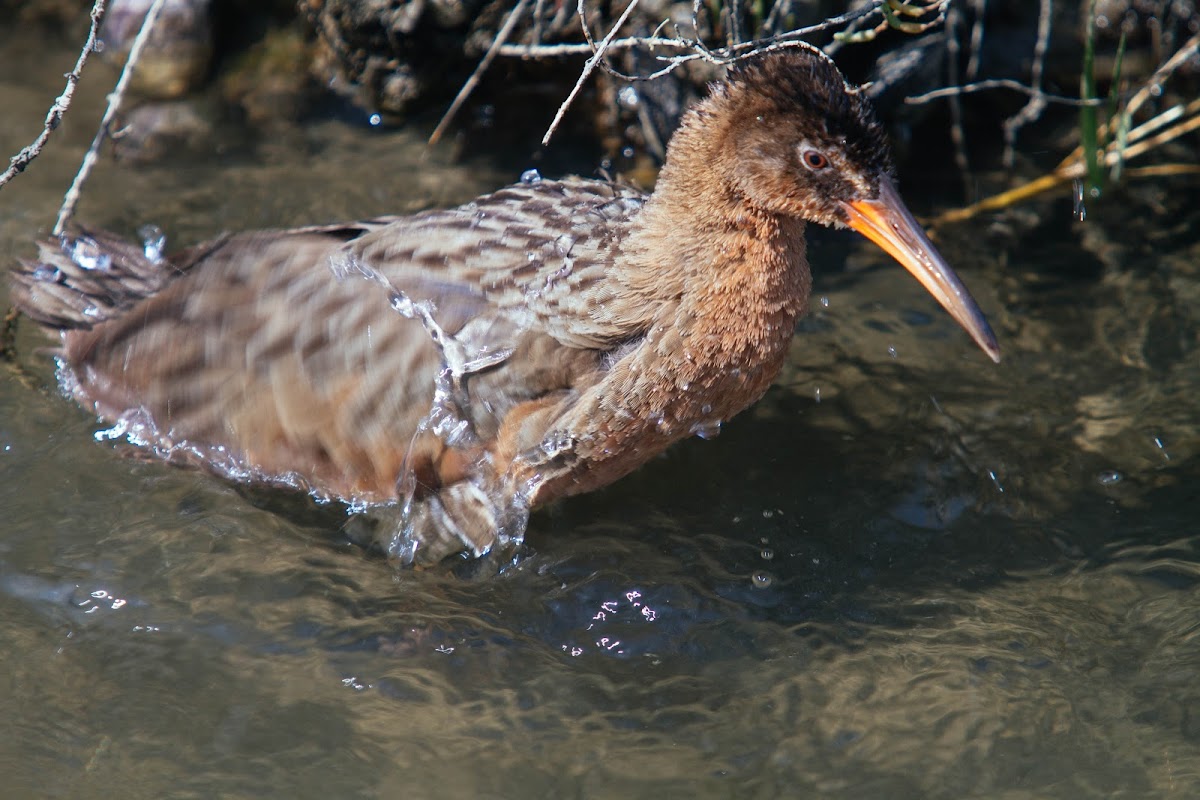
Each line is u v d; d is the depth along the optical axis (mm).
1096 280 11055
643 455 9070
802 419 10047
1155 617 8352
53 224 11352
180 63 12781
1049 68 12672
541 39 12219
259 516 9211
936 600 8609
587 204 9438
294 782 7340
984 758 7449
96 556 8812
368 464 9023
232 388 9258
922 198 11977
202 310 9438
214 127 12586
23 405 9859
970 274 11164
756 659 8227
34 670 7996
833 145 8375
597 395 8570
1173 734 7527
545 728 7750
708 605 8633
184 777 7348
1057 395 10094
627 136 12406
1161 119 11938
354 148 12492
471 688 8023
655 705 7914
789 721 7762
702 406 8859
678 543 9102
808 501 9398
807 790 7301
